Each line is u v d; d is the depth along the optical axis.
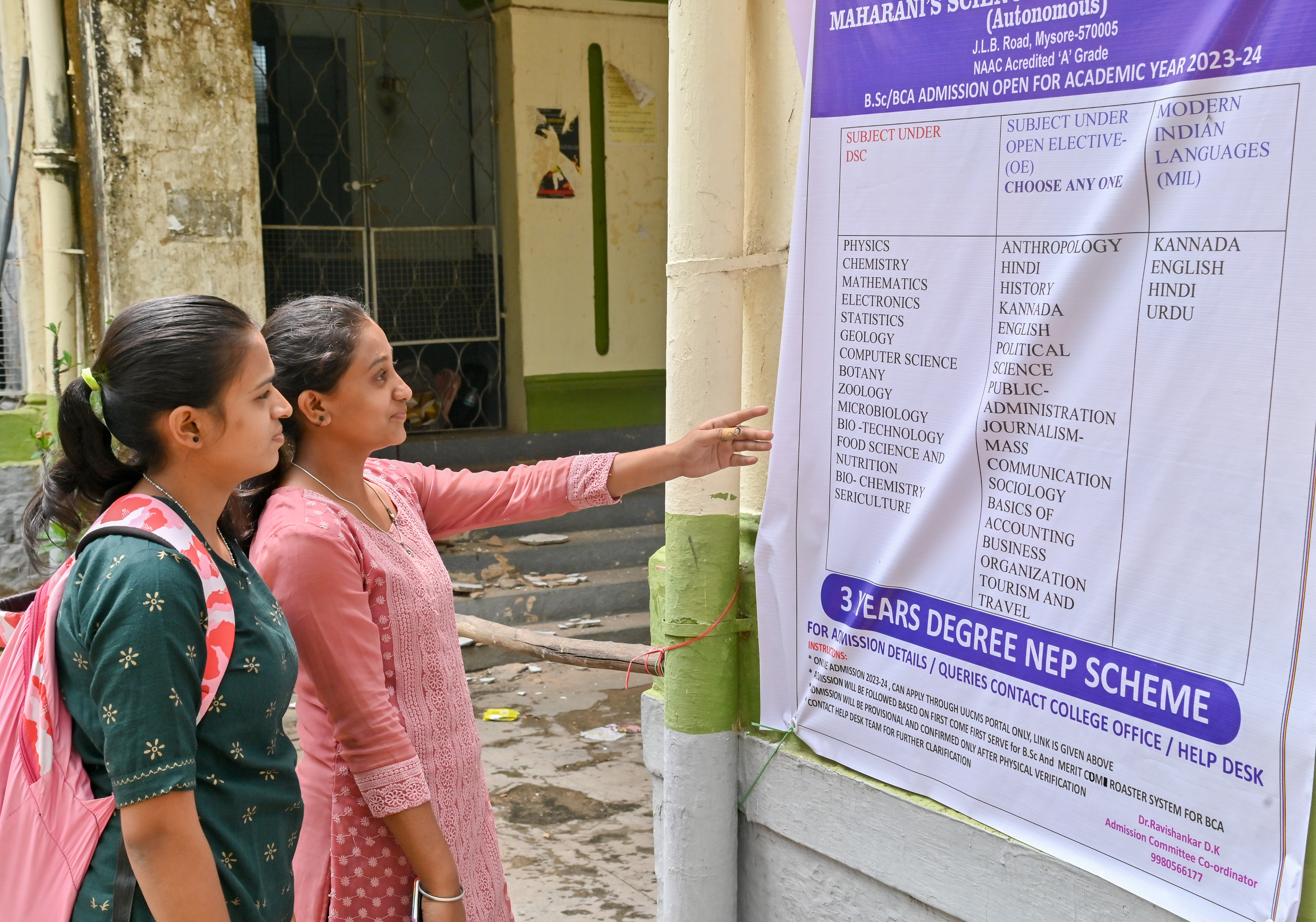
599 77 7.36
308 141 7.15
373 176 7.30
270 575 1.80
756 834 2.63
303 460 1.97
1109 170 1.79
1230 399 1.67
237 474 1.58
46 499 1.56
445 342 7.52
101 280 5.36
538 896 3.52
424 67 7.33
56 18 5.29
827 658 2.36
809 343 2.30
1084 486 1.87
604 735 4.94
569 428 7.59
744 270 2.42
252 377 1.55
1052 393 1.90
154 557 1.44
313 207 7.21
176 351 1.48
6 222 5.58
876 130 2.12
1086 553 1.88
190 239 5.20
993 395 1.99
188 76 5.11
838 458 2.28
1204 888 1.76
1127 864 1.86
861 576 2.27
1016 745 2.02
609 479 2.23
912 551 2.16
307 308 1.94
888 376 2.17
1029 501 1.96
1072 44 1.81
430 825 1.83
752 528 2.61
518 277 7.38
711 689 2.56
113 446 1.63
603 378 7.62
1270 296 1.62
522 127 7.20
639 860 3.77
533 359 7.43
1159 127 1.71
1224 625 1.71
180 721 1.41
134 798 1.38
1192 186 1.69
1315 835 1.66
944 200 2.03
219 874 1.52
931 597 2.14
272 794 1.61
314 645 1.80
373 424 1.94
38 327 5.80
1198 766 1.75
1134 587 1.82
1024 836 2.02
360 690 1.81
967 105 1.97
